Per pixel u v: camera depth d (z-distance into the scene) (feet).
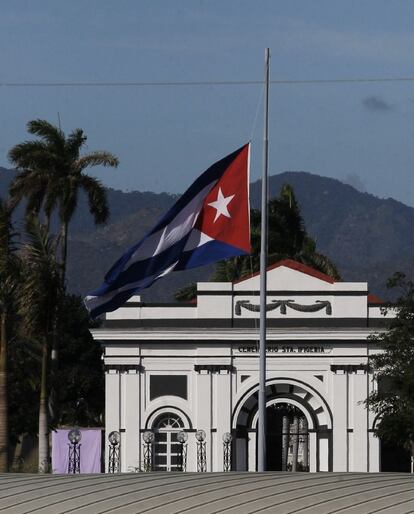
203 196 309.83
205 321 494.59
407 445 417.69
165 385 494.59
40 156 506.48
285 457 492.13
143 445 490.90
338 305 493.77
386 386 455.63
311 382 491.72
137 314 495.41
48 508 227.40
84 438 490.49
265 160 316.40
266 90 315.17
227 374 493.36
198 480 241.55
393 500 218.79
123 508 224.74
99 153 510.17
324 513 215.31
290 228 654.53
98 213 515.50
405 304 418.92
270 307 494.18
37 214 506.48
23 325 435.53
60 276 433.48
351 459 488.85
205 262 309.01
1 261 421.18
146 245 311.47
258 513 217.77
